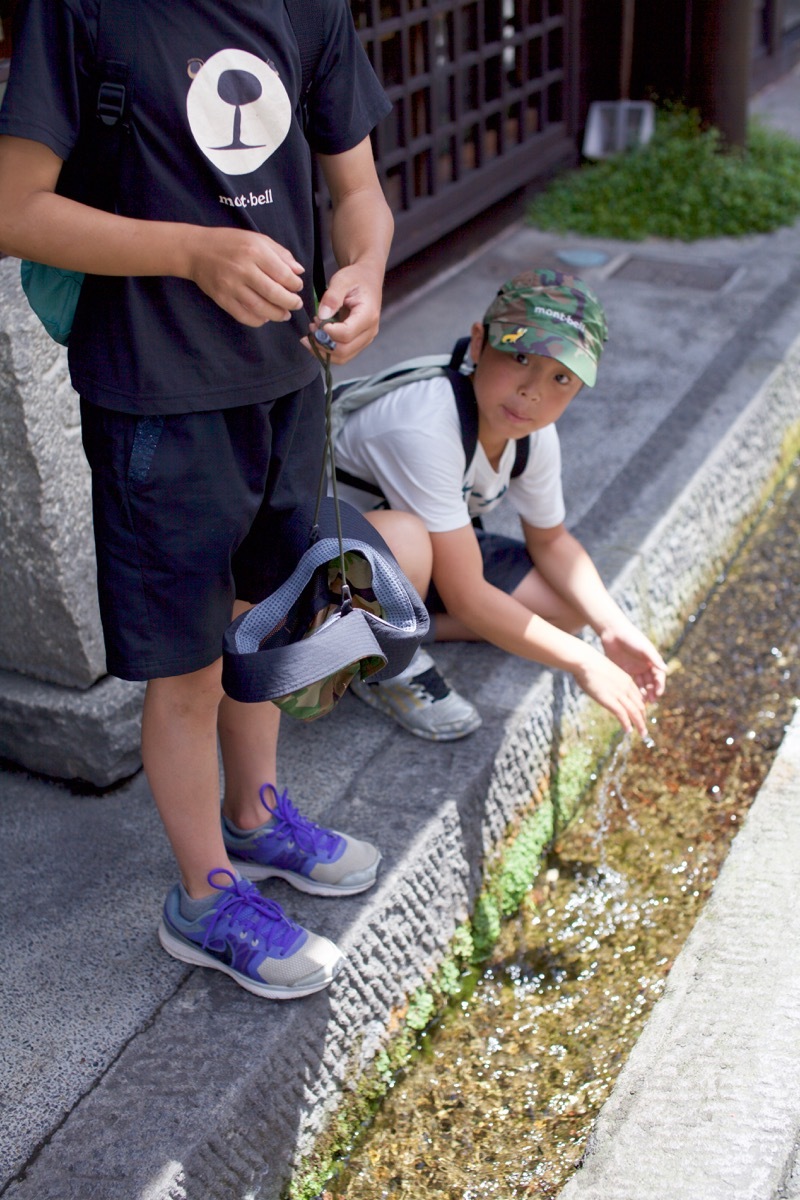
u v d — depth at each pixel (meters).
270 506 1.63
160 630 1.54
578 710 2.54
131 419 1.46
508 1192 1.78
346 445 2.21
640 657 2.30
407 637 1.56
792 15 7.85
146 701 1.68
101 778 2.23
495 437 2.12
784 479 3.78
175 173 1.37
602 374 3.68
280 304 1.31
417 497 2.09
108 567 1.52
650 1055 1.76
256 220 1.44
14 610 2.17
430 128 4.23
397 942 1.98
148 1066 1.67
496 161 4.69
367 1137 1.89
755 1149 1.59
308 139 1.61
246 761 1.87
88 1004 1.78
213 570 1.54
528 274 2.05
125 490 1.47
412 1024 2.03
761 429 3.54
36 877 2.04
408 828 2.06
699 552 3.15
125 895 1.99
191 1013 1.75
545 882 2.41
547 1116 1.91
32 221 1.31
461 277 4.47
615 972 2.19
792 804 2.22
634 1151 1.62
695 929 1.98
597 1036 2.05
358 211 1.61
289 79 1.43
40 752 2.27
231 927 1.76
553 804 2.47
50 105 1.28
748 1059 1.72
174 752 1.68
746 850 2.12
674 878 2.40
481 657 2.48
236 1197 1.65
